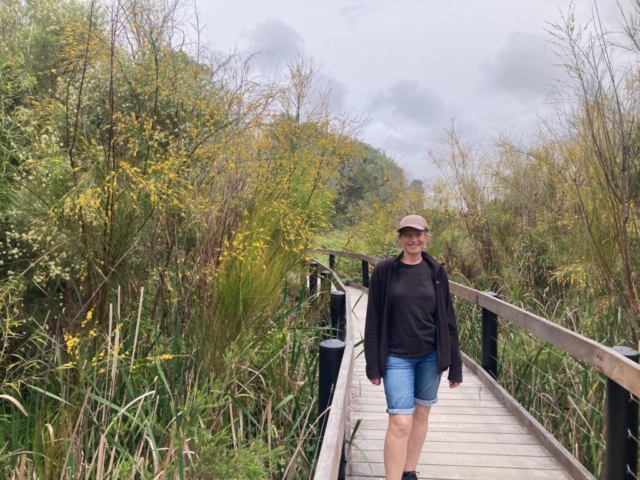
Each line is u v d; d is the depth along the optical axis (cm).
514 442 423
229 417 410
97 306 397
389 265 325
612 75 425
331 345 357
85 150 411
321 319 629
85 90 486
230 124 520
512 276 734
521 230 796
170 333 436
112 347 379
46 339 410
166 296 441
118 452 362
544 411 488
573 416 457
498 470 375
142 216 423
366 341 323
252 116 532
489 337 581
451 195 959
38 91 480
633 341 428
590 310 529
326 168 704
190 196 445
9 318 364
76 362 367
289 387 465
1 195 388
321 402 358
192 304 446
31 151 397
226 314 409
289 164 602
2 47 474
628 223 457
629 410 298
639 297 446
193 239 484
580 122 490
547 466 381
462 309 780
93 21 564
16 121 406
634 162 441
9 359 403
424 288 319
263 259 455
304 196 679
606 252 459
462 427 454
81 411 329
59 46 536
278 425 445
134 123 439
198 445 296
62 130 433
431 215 1065
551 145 714
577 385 479
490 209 859
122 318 410
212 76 532
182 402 368
